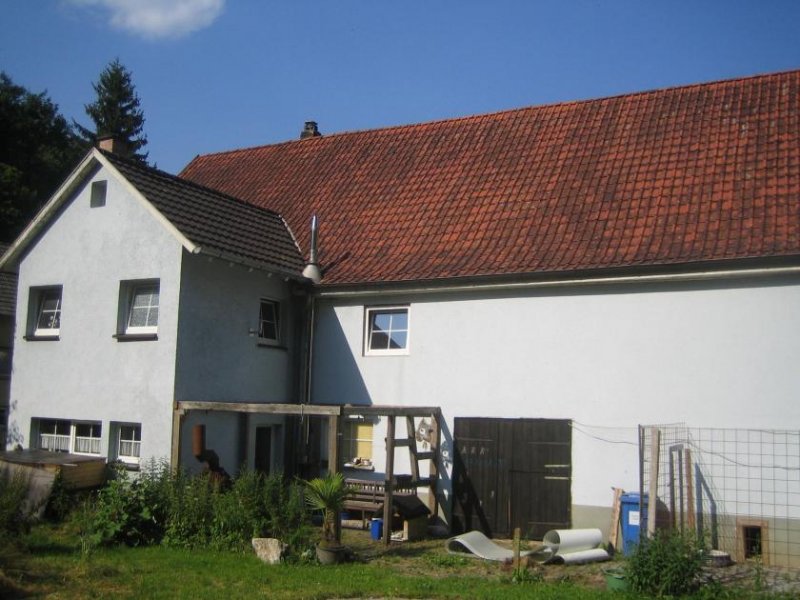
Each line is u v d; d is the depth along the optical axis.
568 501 14.26
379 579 10.77
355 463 16.48
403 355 16.16
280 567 11.20
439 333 15.80
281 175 21.36
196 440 14.21
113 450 15.47
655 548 10.20
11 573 10.17
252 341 16.34
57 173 45.50
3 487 12.73
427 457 15.27
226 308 15.80
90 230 16.27
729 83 17.22
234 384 15.86
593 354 14.30
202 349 15.24
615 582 10.26
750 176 14.55
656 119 17.12
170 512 12.78
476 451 15.20
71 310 16.33
